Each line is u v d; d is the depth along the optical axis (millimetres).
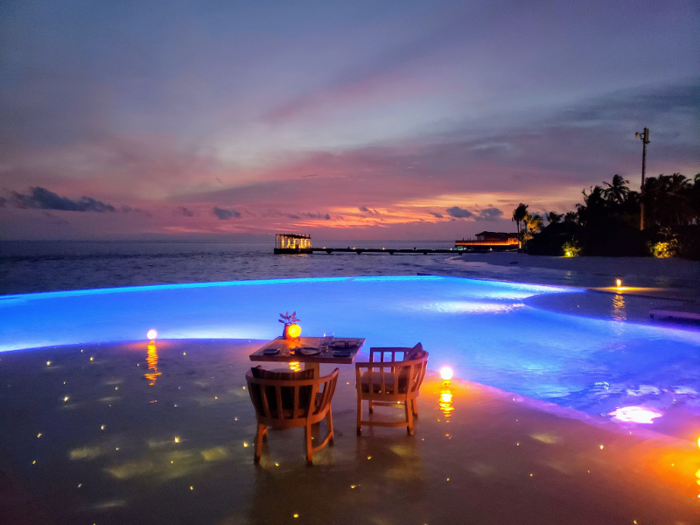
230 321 12211
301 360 4078
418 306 14648
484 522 2730
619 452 3719
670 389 6117
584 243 45031
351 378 5945
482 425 4305
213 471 3402
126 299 16844
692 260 33594
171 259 70625
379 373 4422
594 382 6457
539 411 4695
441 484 3189
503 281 21125
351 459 3584
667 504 2938
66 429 4238
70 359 7012
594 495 3049
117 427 4285
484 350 8484
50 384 5680
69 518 2830
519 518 2775
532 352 8289
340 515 2812
